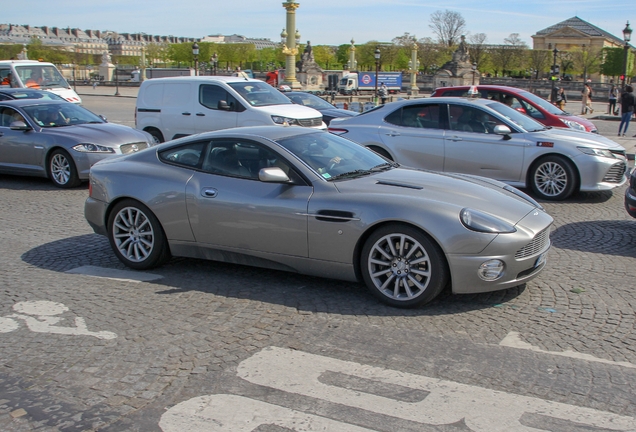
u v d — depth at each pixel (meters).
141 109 14.56
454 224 4.76
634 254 6.61
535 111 13.50
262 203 5.38
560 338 4.39
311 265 5.30
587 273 5.91
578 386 3.70
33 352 4.31
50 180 11.98
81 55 127.44
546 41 128.50
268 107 13.62
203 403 3.59
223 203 5.55
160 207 5.87
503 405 3.50
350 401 3.58
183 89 14.12
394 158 10.38
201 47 114.94
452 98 10.37
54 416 3.48
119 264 6.41
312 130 6.16
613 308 4.96
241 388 3.75
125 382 3.86
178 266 6.25
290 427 3.33
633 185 7.29
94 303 5.25
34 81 23.16
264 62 123.00
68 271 6.19
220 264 6.29
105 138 11.09
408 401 3.56
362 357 4.13
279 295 5.36
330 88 69.12
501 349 4.22
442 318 4.78
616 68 76.12
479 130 9.91
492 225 4.81
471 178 5.85
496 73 95.94
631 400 3.53
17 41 170.88
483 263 4.75
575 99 58.56
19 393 3.75
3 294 5.51
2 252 6.92
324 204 5.15
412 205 4.89
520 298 5.20
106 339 4.50
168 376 3.92
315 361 4.09
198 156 5.91
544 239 5.21
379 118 10.66
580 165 9.29
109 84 71.19
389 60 96.94
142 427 3.36
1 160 11.50
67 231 7.90
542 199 9.61
